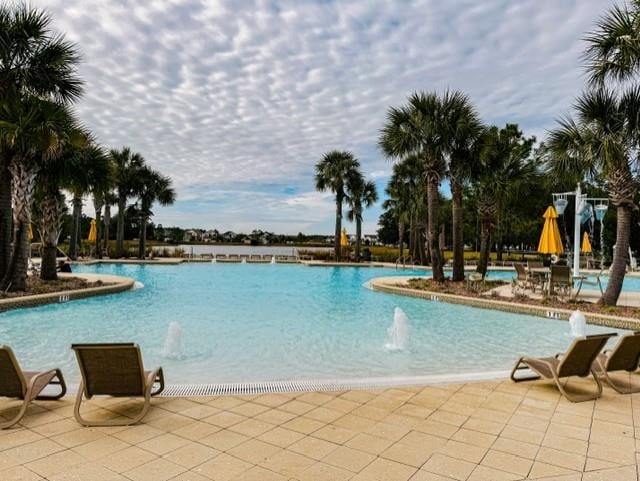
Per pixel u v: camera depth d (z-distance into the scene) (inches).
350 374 220.4
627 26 337.7
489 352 269.4
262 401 159.0
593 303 407.8
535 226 1321.4
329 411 149.9
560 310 374.0
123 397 146.9
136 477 103.5
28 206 427.2
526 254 1695.4
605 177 385.4
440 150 569.9
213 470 107.6
